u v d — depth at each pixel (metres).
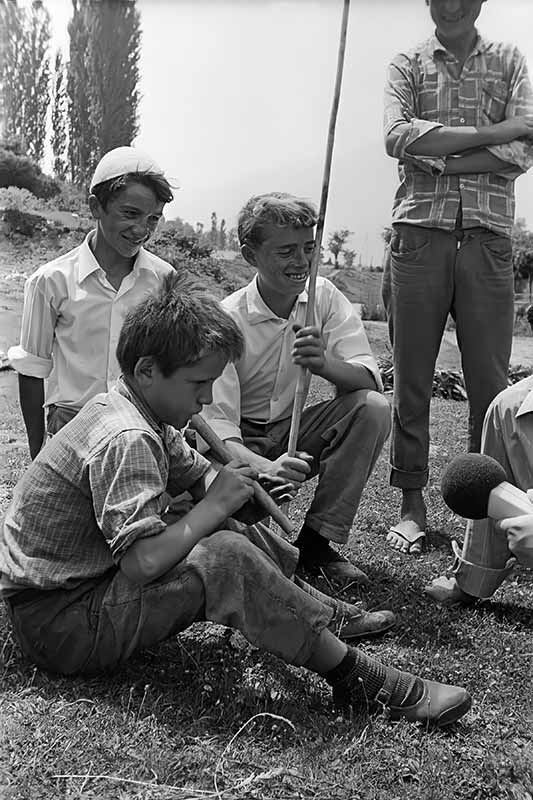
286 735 2.26
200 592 2.29
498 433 2.97
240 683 2.46
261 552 2.36
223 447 2.69
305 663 2.34
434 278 3.61
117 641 2.36
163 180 3.08
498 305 3.63
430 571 3.45
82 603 2.39
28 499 2.41
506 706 2.47
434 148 3.50
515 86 3.59
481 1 3.53
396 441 3.78
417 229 3.60
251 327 3.26
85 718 2.25
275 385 3.33
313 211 3.11
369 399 3.20
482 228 3.59
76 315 3.21
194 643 2.67
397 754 2.20
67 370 3.26
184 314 2.27
